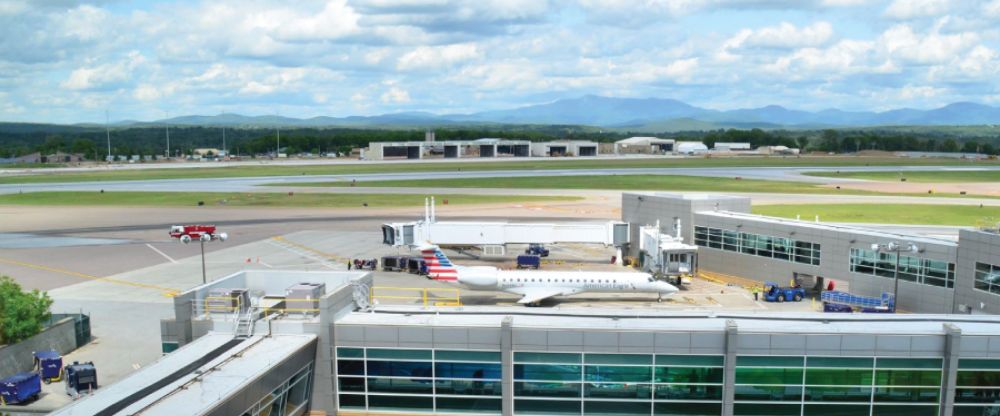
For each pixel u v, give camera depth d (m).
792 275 77.12
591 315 38.06
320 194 186.50
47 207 165.38
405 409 36.81
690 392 35.16
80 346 59.88
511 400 35.84
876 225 123.88
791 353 34.25
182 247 110.56
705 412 35.28
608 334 34.75
